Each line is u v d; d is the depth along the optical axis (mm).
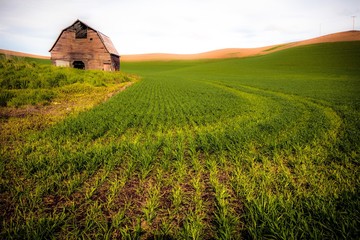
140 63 118312
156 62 123125
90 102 11281
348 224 2461
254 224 2570
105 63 32875
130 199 3195
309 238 2385
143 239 2430
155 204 3064
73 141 5418
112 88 17547
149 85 24516
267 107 11461
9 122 6945
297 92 20203
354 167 4129
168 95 16062
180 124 7680
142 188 3482
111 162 4230
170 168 4254
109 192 3354
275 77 46062
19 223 2582
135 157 4480
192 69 80188
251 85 28578
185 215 2869
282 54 82375
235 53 137625
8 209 2824
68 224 2604
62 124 6793
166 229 2521
